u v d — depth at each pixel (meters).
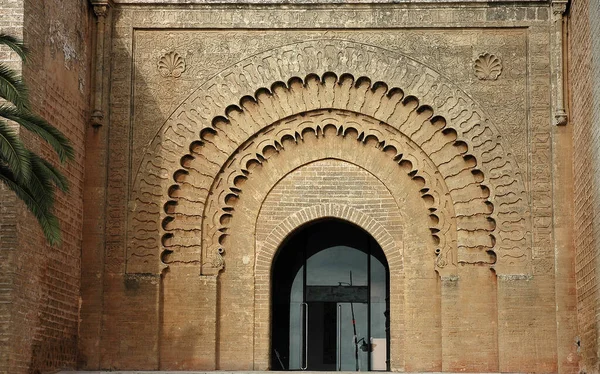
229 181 22.39
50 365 20.11
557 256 21.47
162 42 22.62
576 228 21.27
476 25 22.25
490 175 21.91
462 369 21.42
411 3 22.33
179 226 22.20
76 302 21.56
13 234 18.36
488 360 21.42
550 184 21.77
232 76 22.45
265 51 22.48
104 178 22.16
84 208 22.06
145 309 21.81
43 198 16.03
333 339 24.17
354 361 24.06
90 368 21.53
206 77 22.48
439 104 22.16
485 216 21.92
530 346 21.28
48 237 16.09
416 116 22.30
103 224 22.00
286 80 22.38
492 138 22.02
